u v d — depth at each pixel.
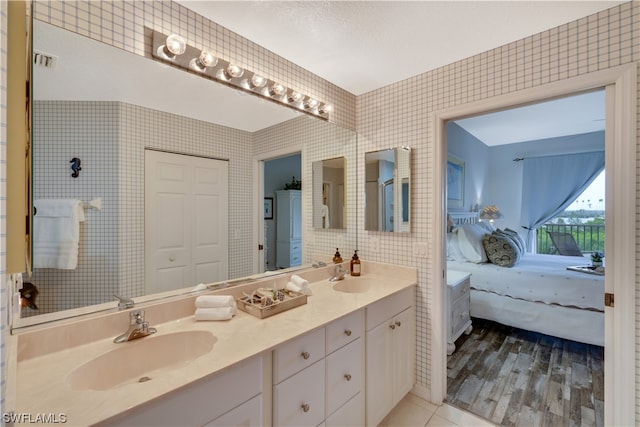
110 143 1.20
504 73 1.64
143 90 1.29
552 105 3.19
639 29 1.26
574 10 1.36
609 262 1.35
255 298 1.49
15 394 0.77
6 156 0.56
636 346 1.29
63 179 1.08
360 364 1.54
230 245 1.66
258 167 1.78
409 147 2.04
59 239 1.08
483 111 1.76
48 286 1.05
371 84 2.17
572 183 4.46
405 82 2.07
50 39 1.04
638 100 1.27
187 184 1.47
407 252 2.06
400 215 2.09
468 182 4.34
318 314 1.39
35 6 1.00
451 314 2.57
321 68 1.94
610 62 1.33
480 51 1.71
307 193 2.05
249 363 1.02
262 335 1.16
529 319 2.81
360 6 1.35
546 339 2.83
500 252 3.17
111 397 0.78
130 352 1.08
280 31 1.55
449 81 1.85
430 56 1.77
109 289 1.20
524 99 1.58
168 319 1.30
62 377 0.87
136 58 1.25
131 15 1.22
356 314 1.51
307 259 2.07
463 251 3.42
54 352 1.01
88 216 1.15
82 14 1.10
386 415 1.74
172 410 0.83
